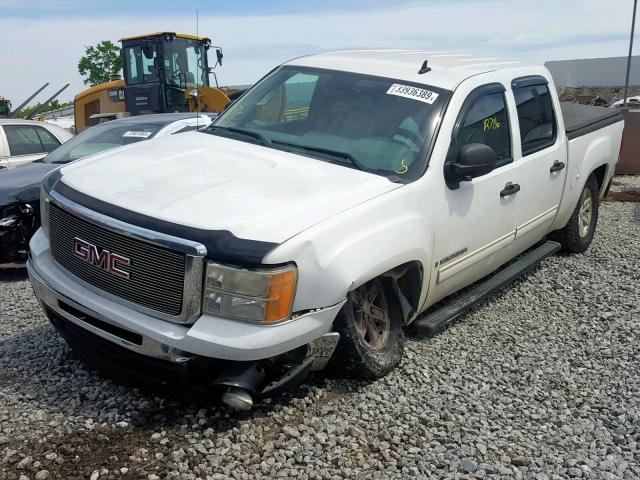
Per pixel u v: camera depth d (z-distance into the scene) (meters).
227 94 15.15
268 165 4.25
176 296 3.45
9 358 4.47
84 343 3.84
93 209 3.70
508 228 5.45
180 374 3.48
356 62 5.28
